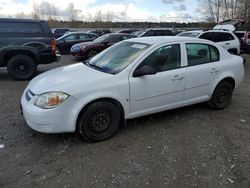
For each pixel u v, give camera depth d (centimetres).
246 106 582
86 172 330
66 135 426
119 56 458
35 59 854
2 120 485
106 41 1414
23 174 325
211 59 514
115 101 408
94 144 399
